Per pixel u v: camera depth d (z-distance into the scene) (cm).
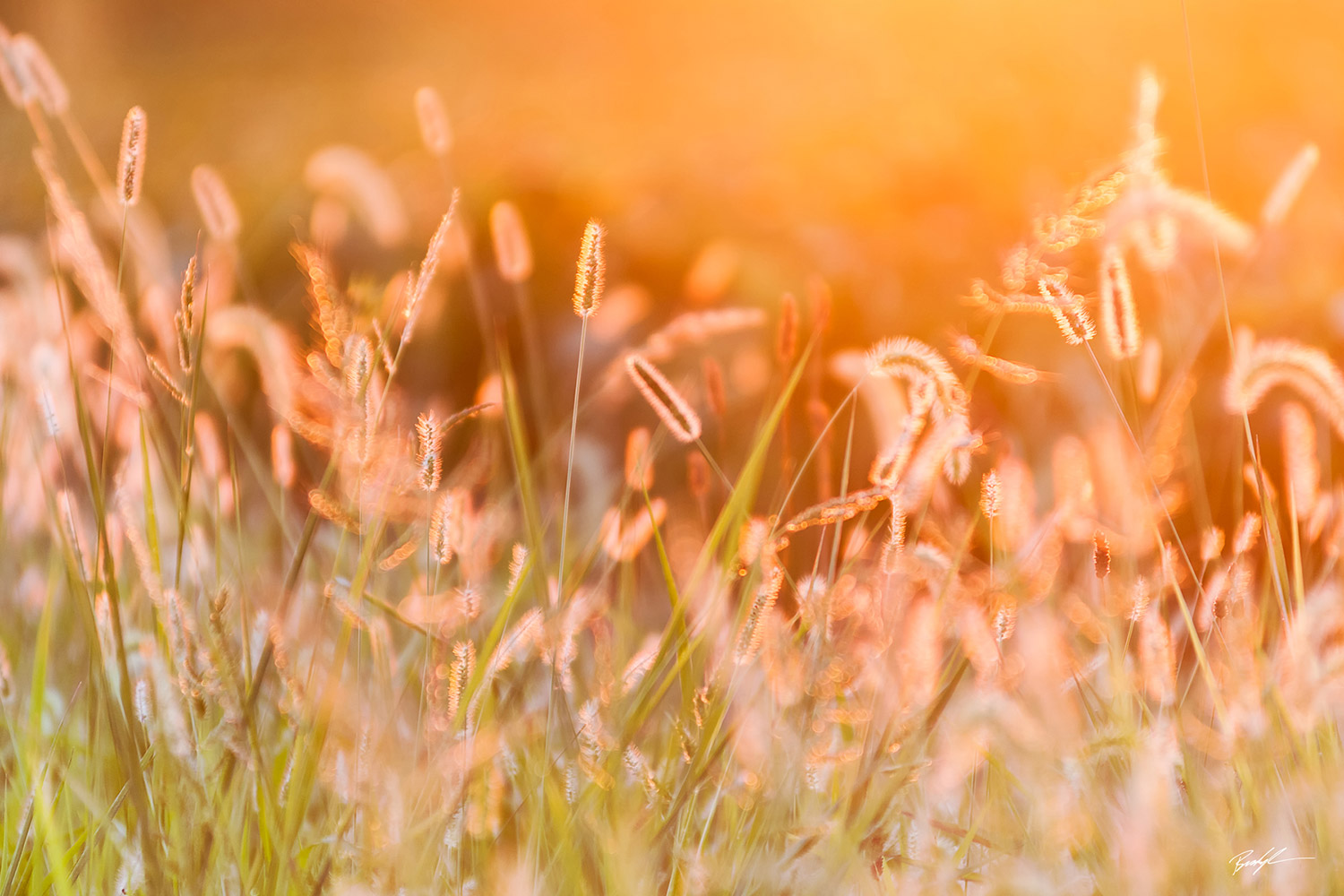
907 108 715
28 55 300
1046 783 280
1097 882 282
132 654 295
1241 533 292
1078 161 652
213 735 283
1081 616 290
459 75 979
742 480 288
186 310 283
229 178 748
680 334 294
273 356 298
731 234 584
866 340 542
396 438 283
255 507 320
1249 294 497
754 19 961
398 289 288
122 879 282
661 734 296
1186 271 486
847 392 471
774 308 543
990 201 609
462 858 285
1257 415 418
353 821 284
